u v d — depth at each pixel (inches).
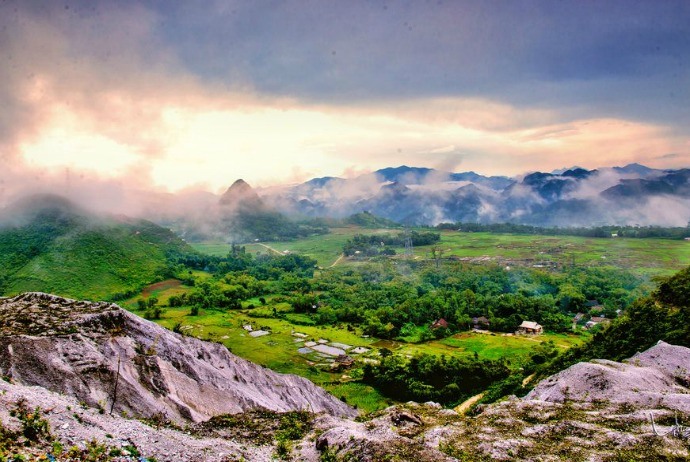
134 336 1567.4
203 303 5251.0
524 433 1024.2
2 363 1119.6
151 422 1157.7
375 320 4461.1
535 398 1470.2
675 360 1545.3
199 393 1496.1
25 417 725.9
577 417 1096.8
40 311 1496.1
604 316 4879.4
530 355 3346.5
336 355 3553.2
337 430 1018.7
